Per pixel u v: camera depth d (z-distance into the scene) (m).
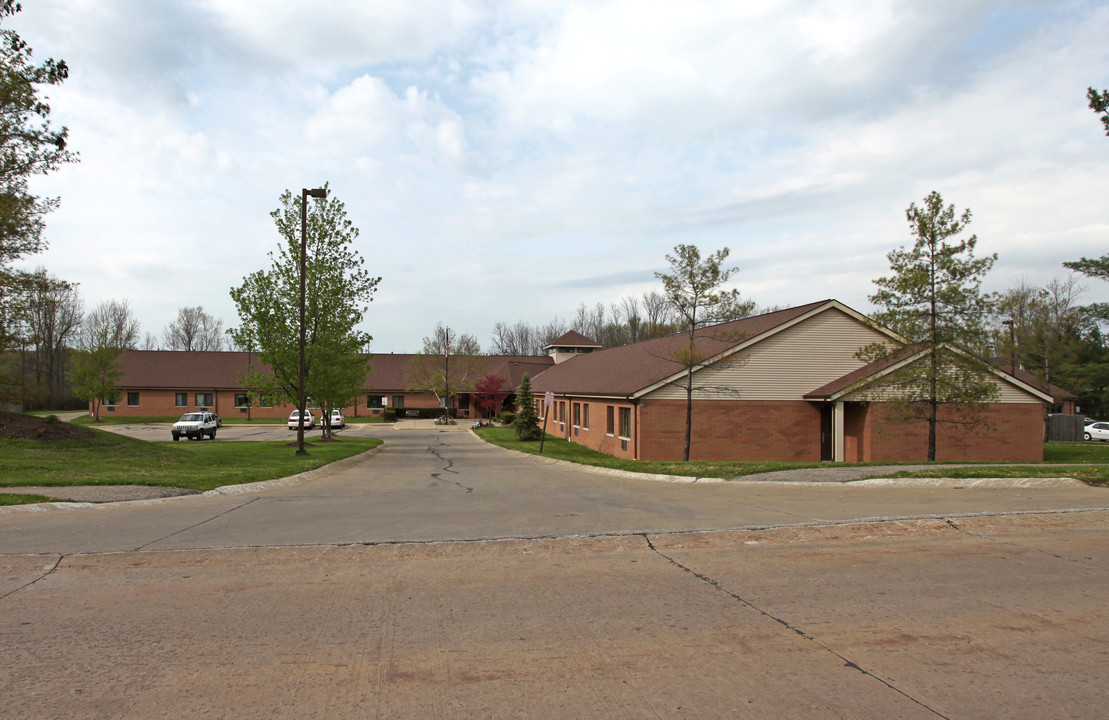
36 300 19.80
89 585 6.16
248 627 5.02
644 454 22.44
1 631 4.92
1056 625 5.06
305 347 24.61
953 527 8.62
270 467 18.30
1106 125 15.04
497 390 56.12
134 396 59.41
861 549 7.54
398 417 62.22
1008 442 22.50
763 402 22.97
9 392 19.28
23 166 17.20
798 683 4.03
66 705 3.71
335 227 25.67
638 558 7.16
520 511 10.49
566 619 5.20
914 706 3.73
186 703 3.75
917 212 17.61
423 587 6.08
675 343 28.14
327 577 6.44
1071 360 45.75
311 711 3.67
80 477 13.38
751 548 7.60
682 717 3.60
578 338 62.00
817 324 23.31
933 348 17.84
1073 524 8.82
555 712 3.66
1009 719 3.58
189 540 8.05
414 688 3.96
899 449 21.86
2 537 8.23
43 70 17.02
